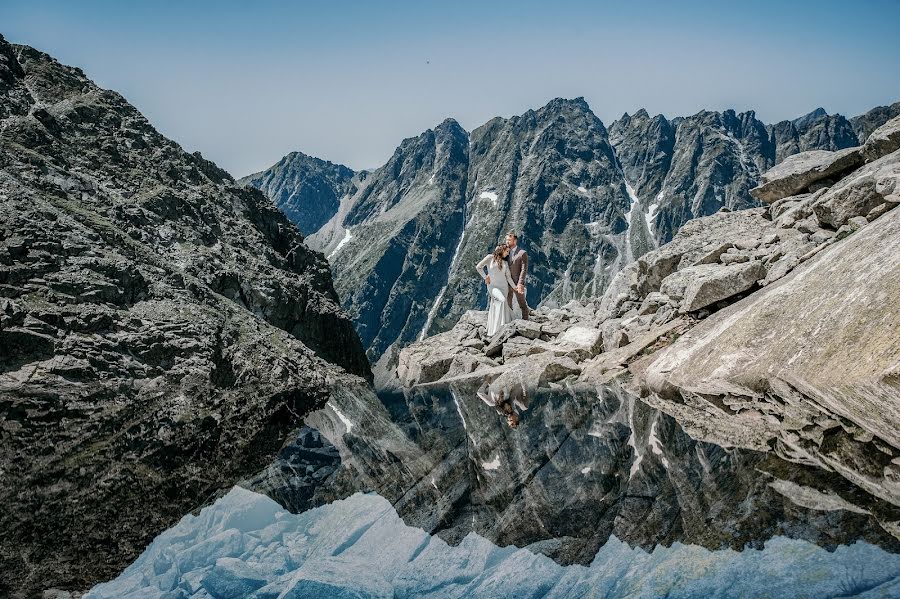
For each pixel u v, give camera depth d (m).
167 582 3.46
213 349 16.52
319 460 7.05
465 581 3.22
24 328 12.77
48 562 3.91
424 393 13.62
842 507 3.47
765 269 11.65
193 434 9.02
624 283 19.02
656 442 5.93
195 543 4.18
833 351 6.07
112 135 30.89
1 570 3.78
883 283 6.19
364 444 7.94
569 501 4.51
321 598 3.08
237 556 3.88
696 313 12.31
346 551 3.88
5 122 24.22
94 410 11.09
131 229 22.83
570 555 3.46
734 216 17.92
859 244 7.86
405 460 6.77
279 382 17.12
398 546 3.93
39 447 7.81
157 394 13.09
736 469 4.59
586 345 14.07
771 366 7.18
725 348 8.78
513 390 11.93
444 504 4.85
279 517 4.78
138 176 28.39
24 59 32.44
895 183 10.82
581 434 6.84
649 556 3.28
